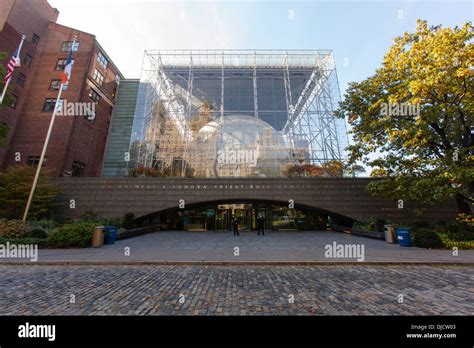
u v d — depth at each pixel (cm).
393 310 469
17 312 462
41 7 3030
